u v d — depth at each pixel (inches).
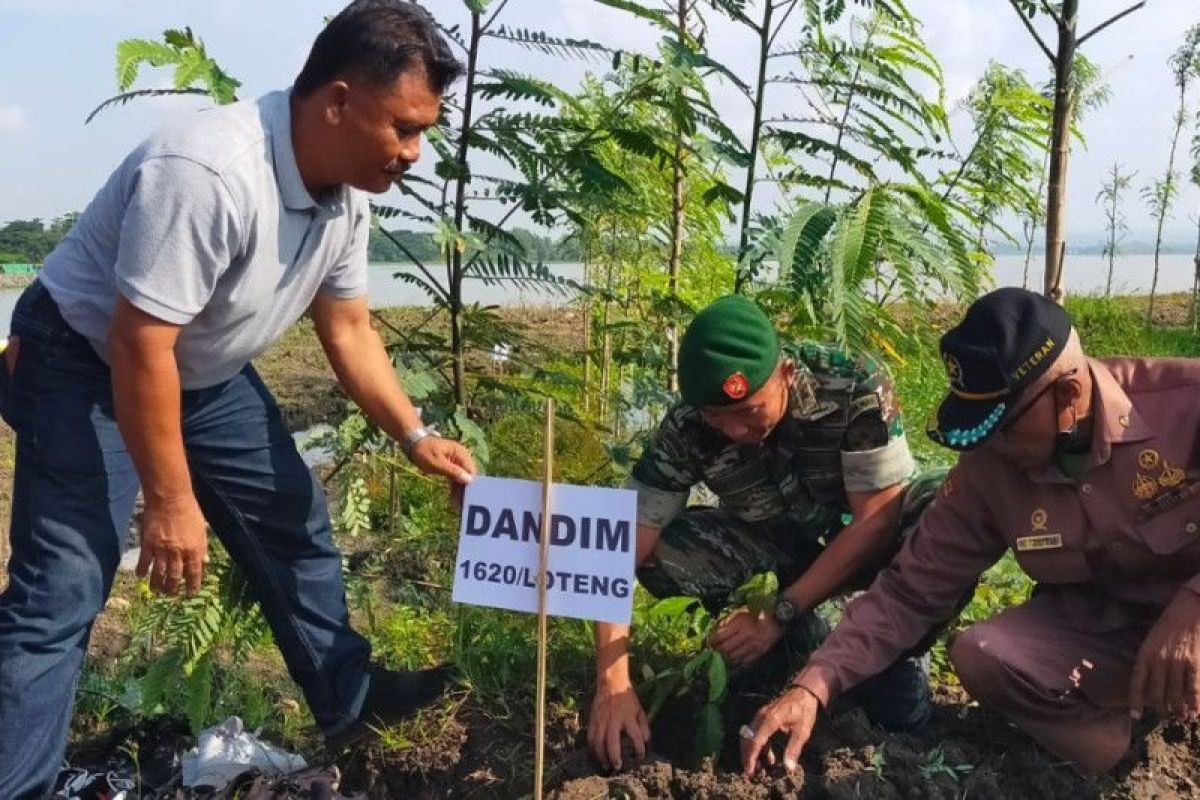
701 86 155.8
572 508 111.9
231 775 130.6
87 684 155.5
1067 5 134.0
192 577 112.0
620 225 211.6
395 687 134.7
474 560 114.7
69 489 111.4
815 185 155.4
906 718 128.5
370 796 131.6
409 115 105.7
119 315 103.4
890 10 156.3
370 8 104.6
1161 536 110.2
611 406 203.6
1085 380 107.6
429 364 158.6
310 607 130.3
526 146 149.4
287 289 114.3
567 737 128.3
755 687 135.8
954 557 120.5
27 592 110.3
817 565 127.8
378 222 148.9
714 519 140.9
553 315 593.9
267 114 107.9
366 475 201.0
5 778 108.1
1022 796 121.1
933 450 219.1
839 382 125.4
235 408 123.4
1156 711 115.0
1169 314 680.4
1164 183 576.1
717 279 194.1
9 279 887.7
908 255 130.5
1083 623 118.9
